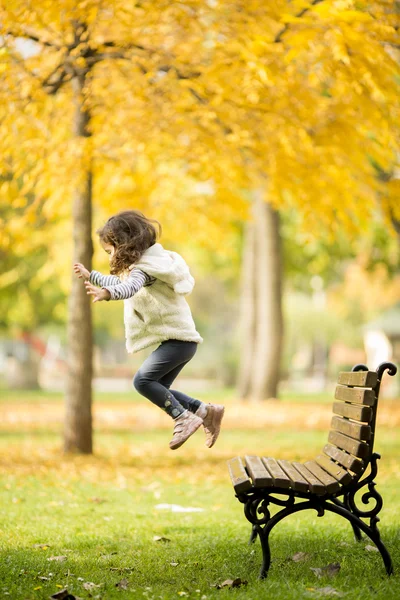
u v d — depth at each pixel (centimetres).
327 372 5869
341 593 516
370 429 564
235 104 1166
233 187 1490
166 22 1156
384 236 2608
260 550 655
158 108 1190
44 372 6450
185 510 863
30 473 1117
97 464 1209
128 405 2800
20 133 1201
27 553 649
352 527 717
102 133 1223
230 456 1326
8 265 3173
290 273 3167
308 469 623
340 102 1158
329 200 1324
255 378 2600
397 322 5216
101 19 1113
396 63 966
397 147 1109
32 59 1142
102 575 582
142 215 631
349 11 909
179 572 590
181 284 619
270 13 1043
